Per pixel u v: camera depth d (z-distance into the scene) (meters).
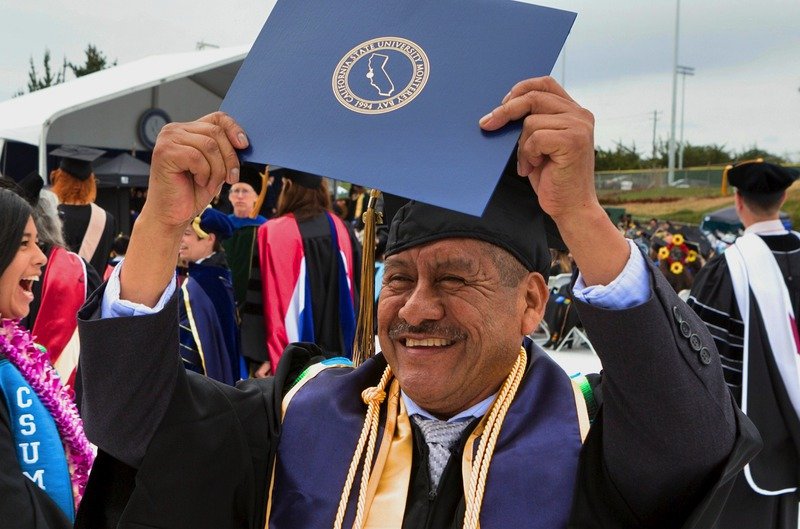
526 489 1.35
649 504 1.31
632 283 1.24
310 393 1.58
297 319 4.50
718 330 3.61
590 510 1.31
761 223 3.73
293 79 1.39
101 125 16.67
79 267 3.59
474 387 1.45
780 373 3.46
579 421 1.42
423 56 1.35
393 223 1.49
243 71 1.43
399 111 1.31
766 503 3.45
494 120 1.21
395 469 1.47
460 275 1.40
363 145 1.29
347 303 4.73
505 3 1.38
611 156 54.88
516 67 1.30
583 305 1.24
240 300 4.82
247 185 5.13
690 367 1.24
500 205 1.43
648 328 1.20
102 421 1.38
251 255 4.80
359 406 1.55
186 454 1.43
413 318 1.40
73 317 3.49
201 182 1.30
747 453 1.29
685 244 10.91
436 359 1.42
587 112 1.20
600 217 1.22
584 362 9.27
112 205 15.91
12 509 1.80
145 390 1.38
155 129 17.14
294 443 1.51
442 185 1.22
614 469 1.30
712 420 1.24
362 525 1.40
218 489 1.46
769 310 3.52
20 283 2.28
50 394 2.13
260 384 1.68
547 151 1.17
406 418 1.54
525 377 1.52
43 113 12.98
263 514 1.48
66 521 1.96
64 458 2.09
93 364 1.34
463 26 1.36
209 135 1.30
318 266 4.60
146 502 1.40
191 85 17.44
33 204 3.50
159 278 1.37
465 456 1.42
